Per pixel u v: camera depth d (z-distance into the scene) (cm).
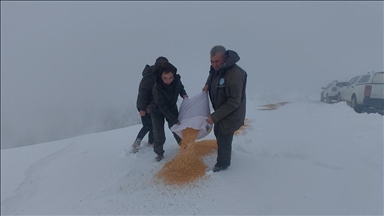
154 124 375
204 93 344
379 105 877
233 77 279
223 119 302
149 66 391
